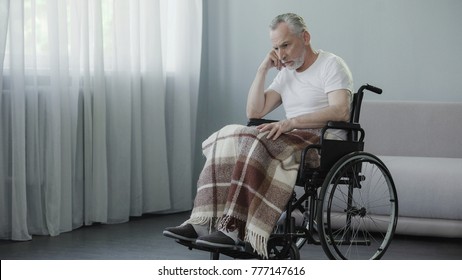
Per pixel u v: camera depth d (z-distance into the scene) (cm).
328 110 293
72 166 405
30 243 369
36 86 377
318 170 285
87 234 396
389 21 479
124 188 434
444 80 472
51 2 381
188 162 479
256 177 274
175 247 366
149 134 454
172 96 473
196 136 507
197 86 485
